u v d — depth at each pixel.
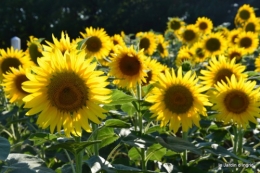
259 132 5.46
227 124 5.12
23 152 5.45
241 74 5.29
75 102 3.44
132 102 4.42
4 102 6.69
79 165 3.72
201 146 4.39
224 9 35.53
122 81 4.91
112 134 4.47
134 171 3.80
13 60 6.48
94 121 3.46
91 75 3.45
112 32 42.69
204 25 13.10
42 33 43.03
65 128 3.46
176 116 4.36
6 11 42.88
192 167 4.85
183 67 5.33
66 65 3.45
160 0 40.88
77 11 43.00
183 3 38.72
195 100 4.34
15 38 12.23
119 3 42.28
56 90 3.42
